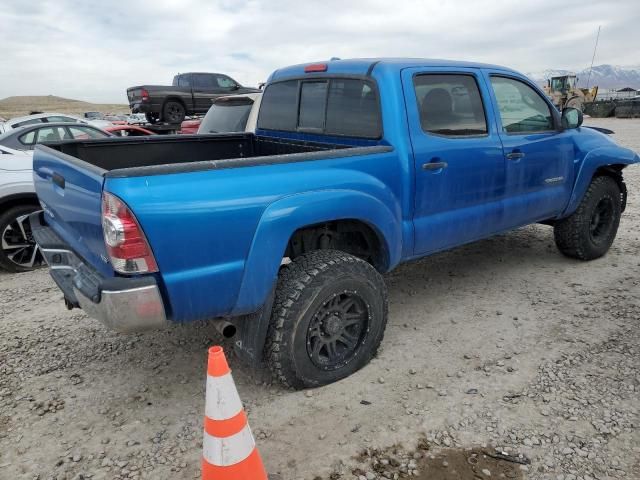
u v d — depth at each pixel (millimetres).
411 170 3301
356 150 3045
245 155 4711
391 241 3242
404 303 4301
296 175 2748
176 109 17828
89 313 2545
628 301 4141
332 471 2420
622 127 21750
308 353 2922
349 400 2947
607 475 2344
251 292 2641
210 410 2043
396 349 3512
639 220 6605
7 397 3104
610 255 5301
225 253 2520
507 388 3020
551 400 2889
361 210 2998
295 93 4094
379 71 3350
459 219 3703
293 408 2887
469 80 3754
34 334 3936
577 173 4633
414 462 2463
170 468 2494
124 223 2229
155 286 2328
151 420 2865
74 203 2705
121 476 2447
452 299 4336
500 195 3980
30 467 2516
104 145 3932
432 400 2930
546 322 3838
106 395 3111
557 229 4973
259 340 2809
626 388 2969
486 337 3650
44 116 13430
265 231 2605
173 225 2336
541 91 4359
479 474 2377
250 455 2096
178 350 3641
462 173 3625
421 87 3443
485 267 5070
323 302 2887
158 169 2314
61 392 3146
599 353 3357
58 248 3137
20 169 5301
